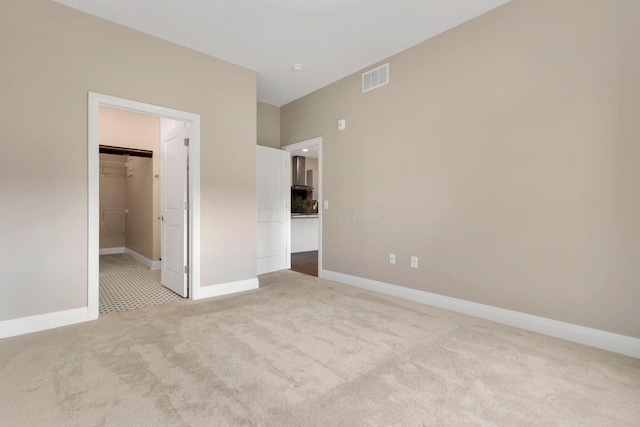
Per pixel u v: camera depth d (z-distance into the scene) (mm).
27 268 2367
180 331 2408
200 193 3305
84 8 2562
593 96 2164
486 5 2592
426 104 3131
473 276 2803
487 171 2699
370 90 3668
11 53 2303
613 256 2098
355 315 2793
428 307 3037
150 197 5172
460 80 2865
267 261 4762
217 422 1392
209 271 3383
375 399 1565
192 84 3242
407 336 2332
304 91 4445
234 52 3326
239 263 3619
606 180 2117
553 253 2354
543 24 2375
